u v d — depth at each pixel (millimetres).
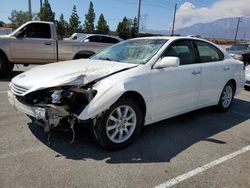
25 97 3666
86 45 9828
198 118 5492
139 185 2994
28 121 4668
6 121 4629
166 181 3104
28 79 3768
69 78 3480
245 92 8797
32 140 3932
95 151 3707
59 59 9477
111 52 4891
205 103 5297
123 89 3568
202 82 4996
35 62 9164
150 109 4102
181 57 4652
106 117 3564
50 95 3463
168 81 4262
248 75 8961
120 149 3836
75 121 3457
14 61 8875
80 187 2893
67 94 3385
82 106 3426
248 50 16594
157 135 4449
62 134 4184
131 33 64562
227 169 3451
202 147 4074
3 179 2945
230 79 5848
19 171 3113
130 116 3895
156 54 4250
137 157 3631
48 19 55438
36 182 2930
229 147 4129
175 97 4469
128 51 4641
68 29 71688
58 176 3062
